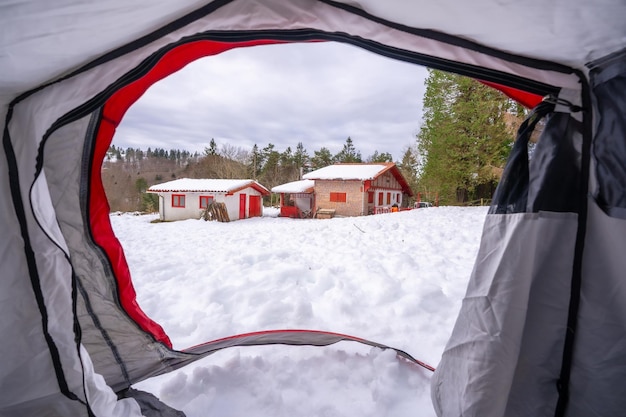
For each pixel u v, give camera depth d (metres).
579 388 1.23
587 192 1.22
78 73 1.09
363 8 1.08
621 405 1.15
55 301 1.17
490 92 13.51
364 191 17.34
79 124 1.50
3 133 1.07
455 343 1.54
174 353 2.13
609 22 0.88
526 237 1.32
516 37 1.05
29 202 1.11
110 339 1.87
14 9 0.69
